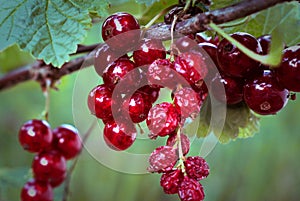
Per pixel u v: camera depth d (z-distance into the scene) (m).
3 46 0.23
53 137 0.29
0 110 0.52
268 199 0.47
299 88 0.21
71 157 0.29
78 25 0.23
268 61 0.19
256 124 0.25
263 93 0.22
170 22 0.21
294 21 0.25
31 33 0.23
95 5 0.23
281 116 0.46
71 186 0.48
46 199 0.29
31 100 0.51
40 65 0.30
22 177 0.35
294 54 0.21
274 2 0.20
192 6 0.22
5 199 0.35
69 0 0.23
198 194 0.20
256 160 0.47
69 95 0.49
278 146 0.47
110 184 0.49
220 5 0.24
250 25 0.25
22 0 0.24
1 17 0.23
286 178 0.47
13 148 0.51
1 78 0.32
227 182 0.48
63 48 0.23
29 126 0.28
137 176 0.49
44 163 0.28
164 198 0.49
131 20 0.21
